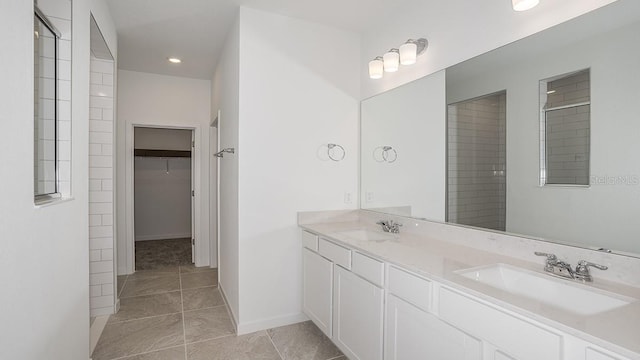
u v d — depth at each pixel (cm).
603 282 125
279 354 220
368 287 178
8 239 97
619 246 126
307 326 261
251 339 239
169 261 455
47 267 127
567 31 142
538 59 154
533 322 98
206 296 324
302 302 265
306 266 256
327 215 276
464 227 191
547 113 151
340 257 207
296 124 265
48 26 152
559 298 128
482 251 177
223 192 322
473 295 117
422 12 223
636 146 121
